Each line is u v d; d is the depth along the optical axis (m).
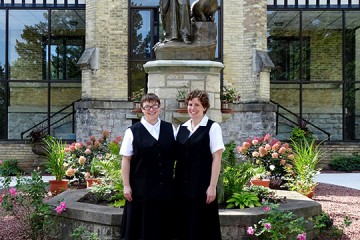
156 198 5.06
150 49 16.83
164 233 5.18
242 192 7.21
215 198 5.18
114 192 7.66
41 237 6.68
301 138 16.17
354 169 17.17
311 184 10.09
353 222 7.74
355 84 19.25
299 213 6.55
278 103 19.66
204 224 5.12
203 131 5.13
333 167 17.47
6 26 17.78
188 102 5.23
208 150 5.13
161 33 16.86
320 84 19.78
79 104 16.27
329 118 19.81
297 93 19.67
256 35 16.52
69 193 8.01
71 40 18.50
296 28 19.34
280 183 10.62
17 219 7.27
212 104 8.30
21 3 17.81
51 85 18.70
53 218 6.70
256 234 5.73
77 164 11.12
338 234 6.86
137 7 16.81
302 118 18.75
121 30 16.58
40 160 17.27
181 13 8.23
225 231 6.14
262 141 11.79
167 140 5.15
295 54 19.47
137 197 5.12
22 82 18.36
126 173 5.17
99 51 16.34
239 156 13.70
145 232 5.09
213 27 8.34
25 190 6.83
